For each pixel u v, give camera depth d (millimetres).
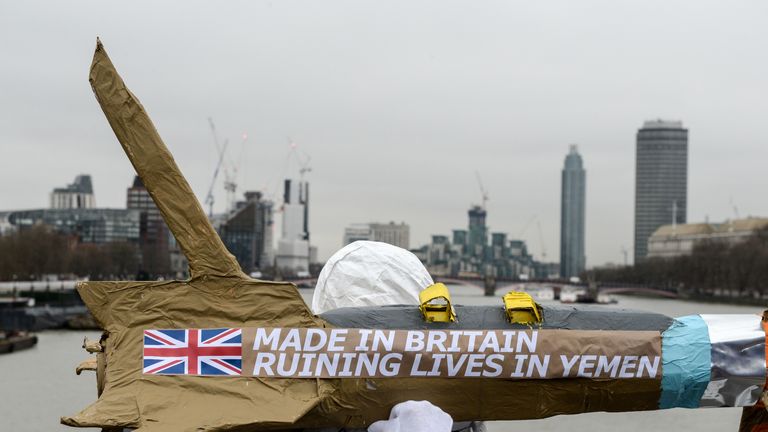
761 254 193250
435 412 7953
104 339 8352
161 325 8297
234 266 8375
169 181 8227
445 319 8469
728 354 8539
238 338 8266
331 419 8328
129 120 8102
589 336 8469
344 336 8320
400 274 9086
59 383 56875
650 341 8500
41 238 169625
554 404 8492
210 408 8078
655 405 8617
